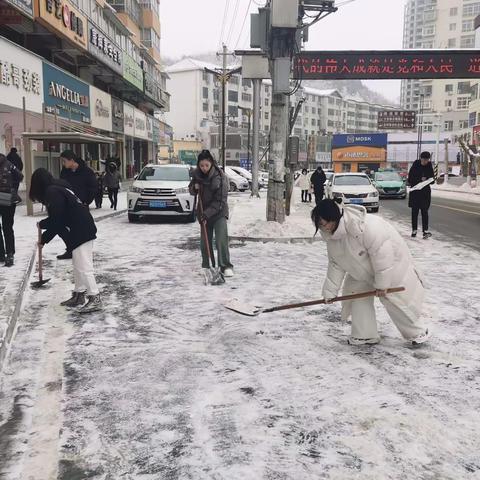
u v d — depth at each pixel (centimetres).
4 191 675
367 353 402
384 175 2558
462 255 866
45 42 2205
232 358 394
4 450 273
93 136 1409
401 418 300
